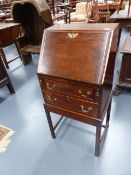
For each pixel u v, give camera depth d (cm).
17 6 275
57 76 111
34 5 252
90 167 140
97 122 119
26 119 196
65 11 429
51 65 114
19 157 154
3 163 151
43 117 196
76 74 105
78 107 120
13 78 287
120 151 148
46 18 267
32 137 172
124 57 187
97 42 101
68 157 149
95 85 100
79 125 179
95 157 146
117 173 133
